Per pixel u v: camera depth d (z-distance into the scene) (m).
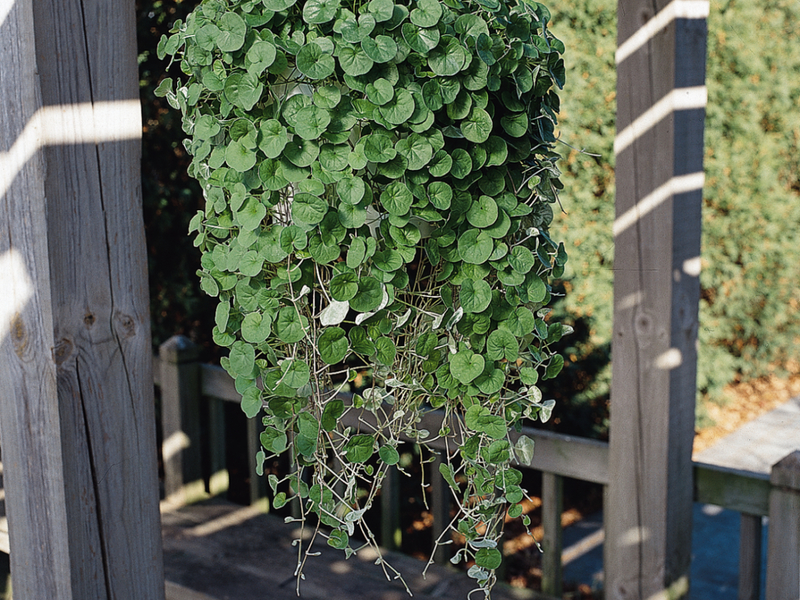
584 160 3.62
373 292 0.83
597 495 3.96
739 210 4.14
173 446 2.58
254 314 0.86
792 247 4.22
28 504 0.94
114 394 0.95
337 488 2.38
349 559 2.18
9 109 0.88
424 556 3.19
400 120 0.79
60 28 0.87
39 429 0.91
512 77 0.86
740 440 4.18
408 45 0.79
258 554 2.19
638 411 1.72
